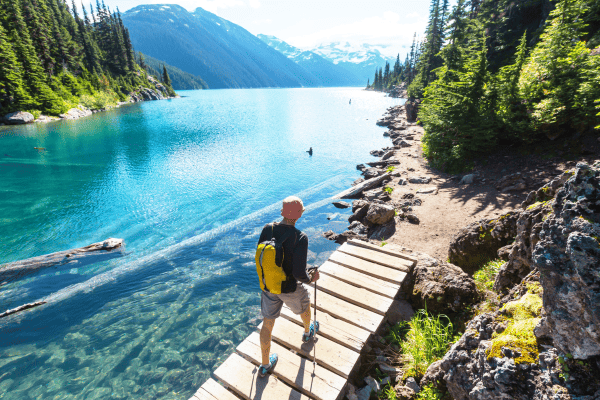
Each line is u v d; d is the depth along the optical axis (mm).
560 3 13273
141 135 36719
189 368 5266
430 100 17188
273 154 24766
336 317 4504
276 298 3211
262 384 3506
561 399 2129
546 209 3824
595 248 2012
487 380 2619
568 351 2205
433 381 3588
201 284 7730
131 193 16281
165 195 15859
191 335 6016
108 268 8812
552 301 2352
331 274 5480
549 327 2465
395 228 9391
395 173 15125
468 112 14211
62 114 60875
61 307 6996
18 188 17531
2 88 56250
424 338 4293
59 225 12523
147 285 7758
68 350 5738
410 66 121500
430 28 51188
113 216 13328
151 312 6727
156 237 11141
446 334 4352
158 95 134375
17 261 9242
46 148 29797
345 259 5965
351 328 4254
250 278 7938
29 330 6285
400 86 135875
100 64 114938
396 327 4930
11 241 11258
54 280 8242
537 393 2314
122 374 5195
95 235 11594
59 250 10680
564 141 11859
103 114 67688
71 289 7707
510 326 2941
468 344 3281
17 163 23656
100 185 17812
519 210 5863
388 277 5270
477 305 4824
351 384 3883
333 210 12711
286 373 3611
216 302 6996
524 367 2449
